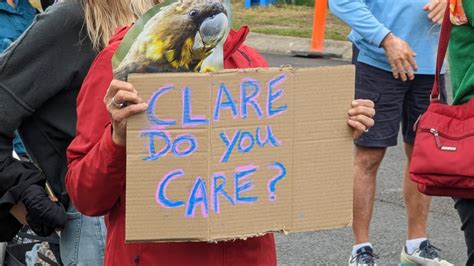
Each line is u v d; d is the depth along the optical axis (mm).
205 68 2172
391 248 5188
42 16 2658
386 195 6215
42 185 2777
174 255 2238
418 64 4449
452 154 3162
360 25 4332
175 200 2107
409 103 4555
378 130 4422
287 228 2217
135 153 2066
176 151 2092
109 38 2645
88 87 2283
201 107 2092
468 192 3195
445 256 5090
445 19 3240
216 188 2133
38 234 2830
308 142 2207
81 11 2648
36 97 2660
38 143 2770
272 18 14414
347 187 2262
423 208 4629
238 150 2141
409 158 4645
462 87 3236
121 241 2289
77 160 2279
